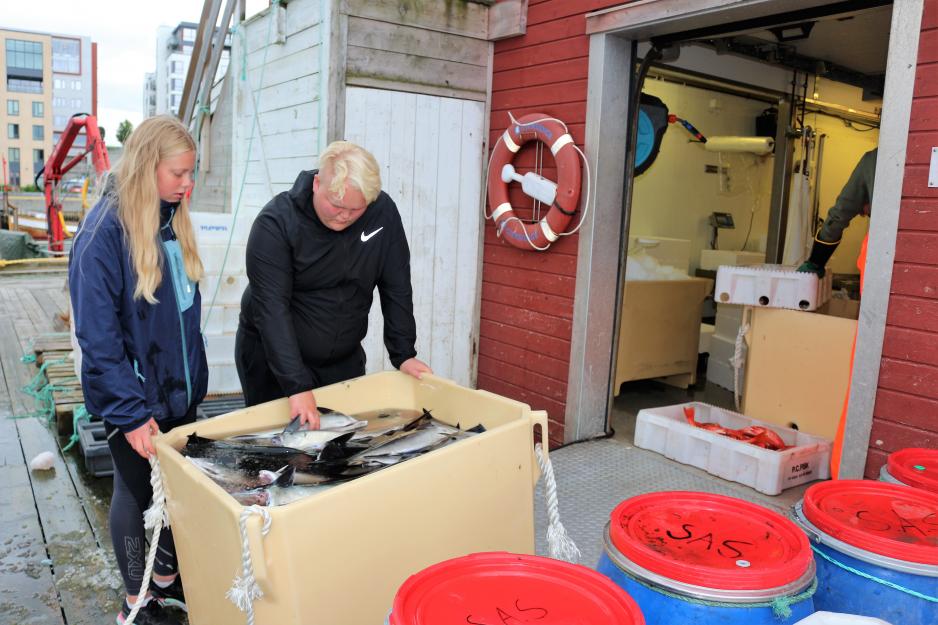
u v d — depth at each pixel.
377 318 4.41
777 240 6.23
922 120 2.61
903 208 2.68
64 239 12.02
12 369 5.78
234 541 1.32
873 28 4.64
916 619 1.35
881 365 2.79
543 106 4.12
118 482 2.12
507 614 1.09
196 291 2.17
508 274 4.47
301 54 4.26
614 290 4.00
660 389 5.21
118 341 1.88
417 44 4.18
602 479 3.42
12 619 2.39
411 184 4.32
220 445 1.76
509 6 4.21
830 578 1.44
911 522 1.51
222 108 5.80
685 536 1.37
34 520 3.15
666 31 3.59
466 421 2.13
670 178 5.68
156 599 2.24
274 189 4.75
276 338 2.24
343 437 1.88
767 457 3.21
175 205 2.05
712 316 6.05
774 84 5.82
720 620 1.18
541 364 4.27
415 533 1.53
